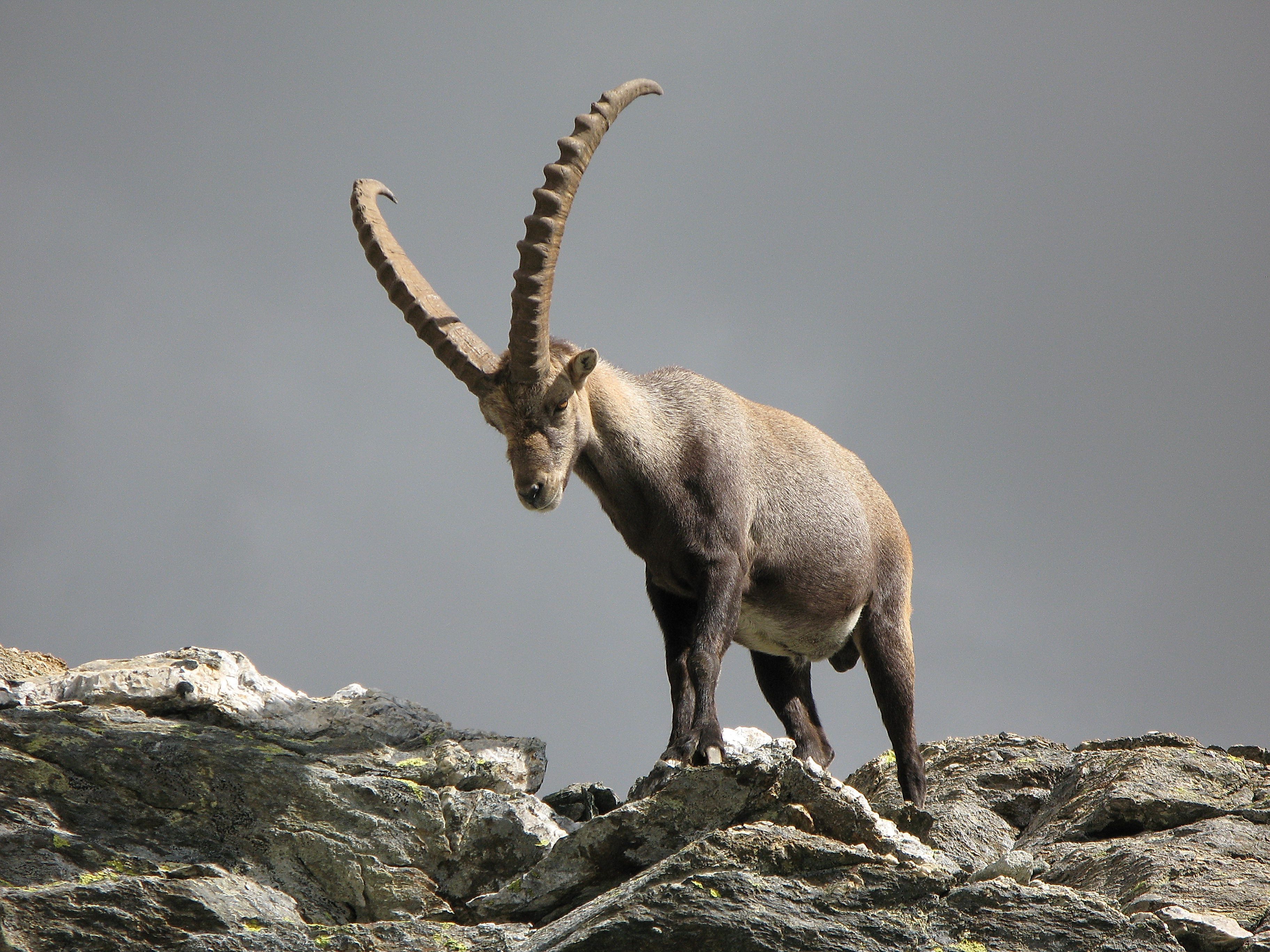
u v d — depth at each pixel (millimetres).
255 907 25906
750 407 36281
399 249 34062
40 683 33031
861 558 36844
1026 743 40594
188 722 32062
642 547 33656
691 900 23797
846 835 27359
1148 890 27766
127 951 24312
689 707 33594
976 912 24250
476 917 27406
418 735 32844
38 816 27781
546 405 31641
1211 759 35438
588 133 32062
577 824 30969
